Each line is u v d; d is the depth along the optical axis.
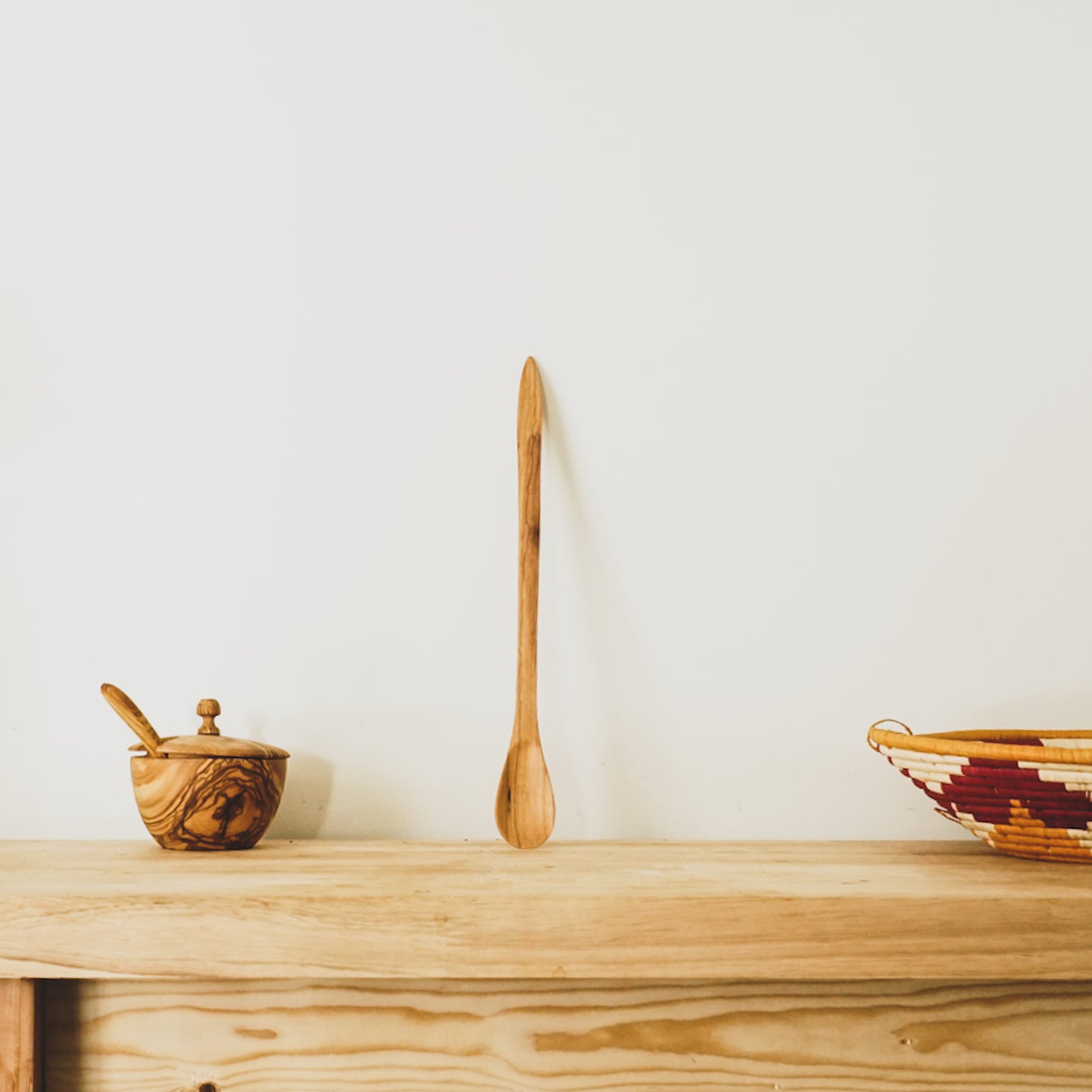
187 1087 0.65
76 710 0.99
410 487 1.01
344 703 0.98
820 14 1.04
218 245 1.03
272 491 1.01
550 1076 0.64
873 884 0.65
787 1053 0.64
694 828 0.96
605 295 1.02
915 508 0.99
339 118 1.04
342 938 0.61
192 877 0.69
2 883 0.66
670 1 1.04
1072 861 0.74
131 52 1.05
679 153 1.03
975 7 1.04
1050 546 0.99
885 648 0.98
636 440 1.00
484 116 1.04
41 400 1.02
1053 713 0.97
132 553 1.00
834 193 1.02
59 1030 0.65
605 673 0.98
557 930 0.61
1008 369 1.01
